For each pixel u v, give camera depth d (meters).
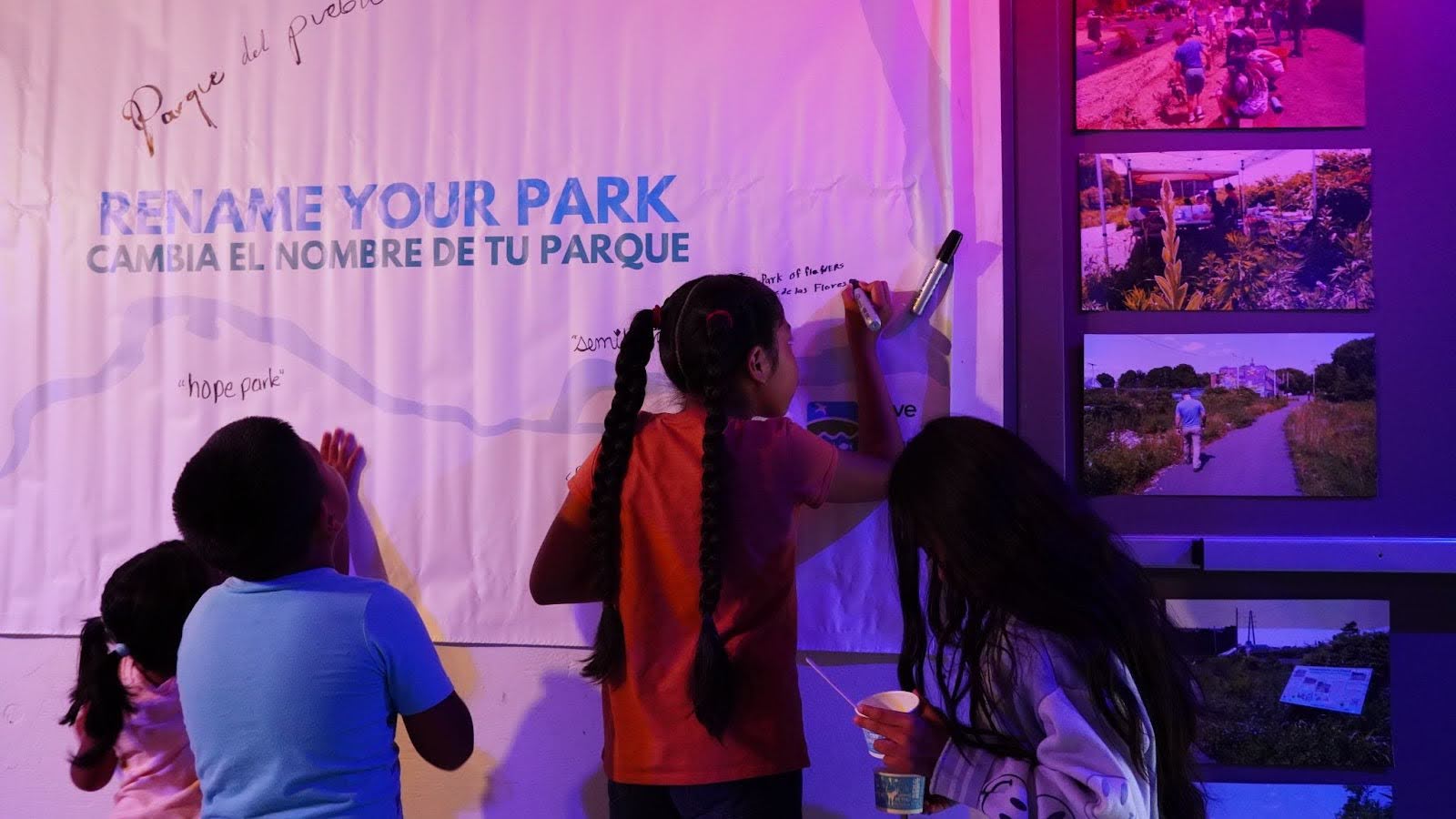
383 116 1.81
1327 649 1.70
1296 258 1.70
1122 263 1.73
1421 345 1.69
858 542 1.74
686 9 1.75
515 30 1.78
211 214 1.83
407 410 1.81
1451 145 1.68
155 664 1.48
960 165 1.70
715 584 1.32
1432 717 1.69
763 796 1.35
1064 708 1.06
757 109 1.74
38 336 1.86
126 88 1.84
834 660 1.76
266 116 1.83
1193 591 1.72
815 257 1.73
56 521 1.85
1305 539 1.65
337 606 1.27
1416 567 1.62
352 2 1.81
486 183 1.79
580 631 1.79
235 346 1.83
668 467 1.38
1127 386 1.73
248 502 1.25
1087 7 1.73
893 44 1.71
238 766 1.23
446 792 1.84
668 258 1.76
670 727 1.35
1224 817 1.72
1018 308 1.72
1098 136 1.73
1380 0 1.69
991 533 1.12
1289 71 1.70
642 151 1.76
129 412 1.84
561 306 1.78
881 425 1.62
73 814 1.89
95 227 1.85
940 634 1.21
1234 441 1.71
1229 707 1.72
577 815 1.81
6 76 1.86
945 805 1.25
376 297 1.81
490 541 1.79
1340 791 1.70
